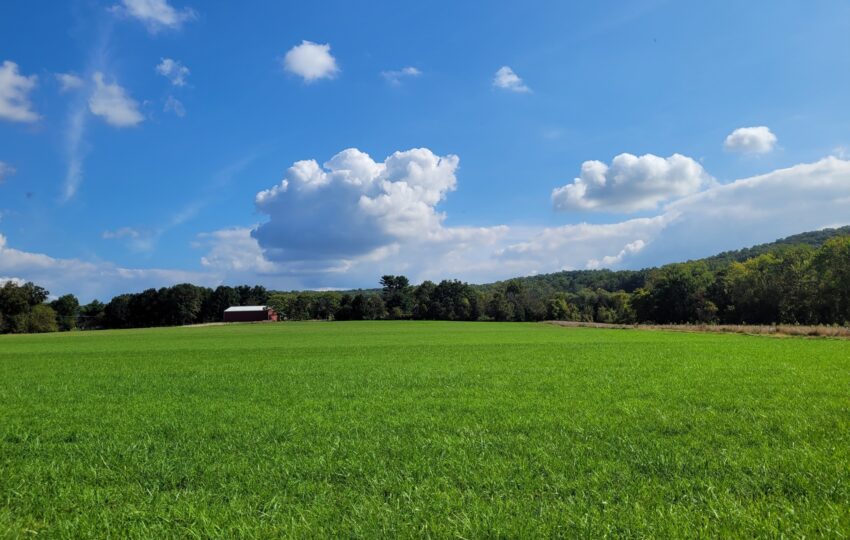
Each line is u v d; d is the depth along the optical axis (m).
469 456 8.80
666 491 6.80
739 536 5.36
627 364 25.44
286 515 6.27
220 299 190.38
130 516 6.39
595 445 9.34
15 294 124.69
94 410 14.49
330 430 11.16
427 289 183.75
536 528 5.64
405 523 5.91
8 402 16.38
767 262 105.00
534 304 167.38
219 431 11.22
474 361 28.84
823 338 48.84
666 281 123.44
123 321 169.62
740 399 14.24
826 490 6.59
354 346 45.50
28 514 6.62
